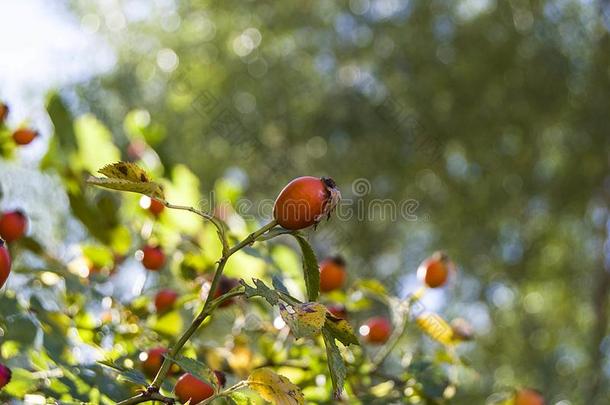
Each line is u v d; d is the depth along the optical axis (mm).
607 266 13266
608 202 13469
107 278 2617
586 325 13828
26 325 2184
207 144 12977
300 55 14461
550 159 14227
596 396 12453
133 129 2705
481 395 6445
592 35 13609
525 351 13523
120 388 2059
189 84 13391
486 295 13750
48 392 1984
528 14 13555
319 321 1488
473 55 13320
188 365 1580
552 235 14094
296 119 13867
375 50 13766
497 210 13664
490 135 13422
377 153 13273
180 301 2385
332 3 14344
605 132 13375
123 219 2934
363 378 2367
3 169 4918
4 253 1480
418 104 13320
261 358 2426
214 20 14656
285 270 2547
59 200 4945
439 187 13602
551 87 13211
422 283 2502
